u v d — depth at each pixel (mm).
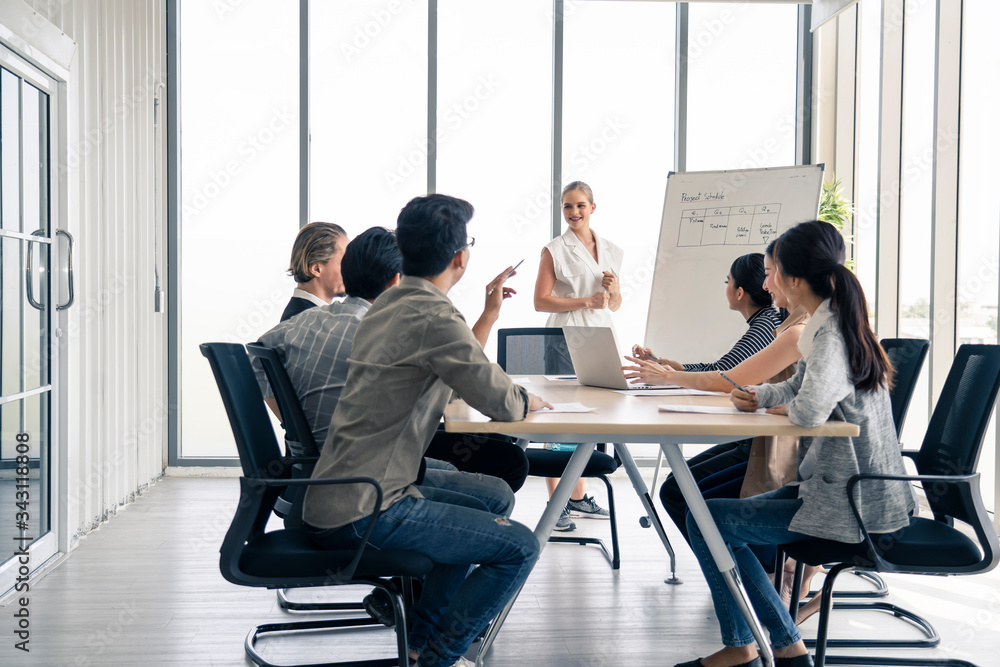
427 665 1830
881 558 1809
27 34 2936
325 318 2129
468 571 1984
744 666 2074
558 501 2055
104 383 3912
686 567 3291
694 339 3947
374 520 1644
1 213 2869
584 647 2445
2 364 2875
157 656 2346
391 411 1719
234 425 1705
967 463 1866
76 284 3475
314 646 2428
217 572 3164
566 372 3670
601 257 4203
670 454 1972
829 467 1845
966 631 2590
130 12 4285
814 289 1927
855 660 2289
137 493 4441
